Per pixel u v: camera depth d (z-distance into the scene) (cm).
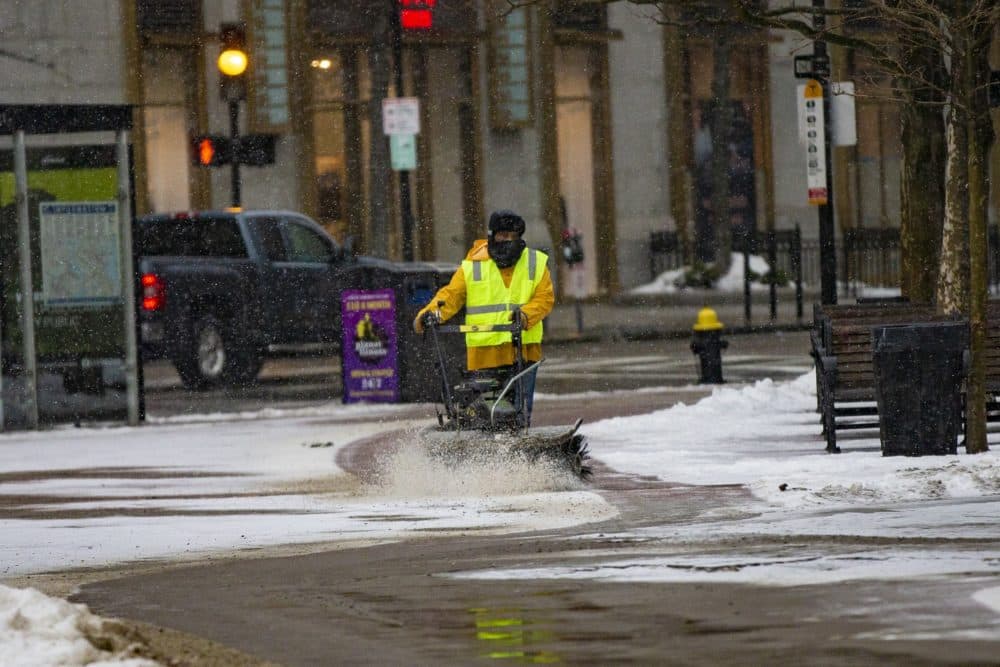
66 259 6312
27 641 2053
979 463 3666
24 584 2820
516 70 12125
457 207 12062
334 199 11550
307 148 11406
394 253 11812
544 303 4097
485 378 4097
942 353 4181
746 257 10719
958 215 4894
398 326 6938
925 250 6159
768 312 11550
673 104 12762
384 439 5366
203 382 7831
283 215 8212
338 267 8319
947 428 4197
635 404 6234
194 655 2155
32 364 6212
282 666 2100
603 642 2164
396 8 9344
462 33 11919
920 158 6144
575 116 12481
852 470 3928
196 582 2786
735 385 7162
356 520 3522
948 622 2170
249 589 2689
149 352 7669
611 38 12500
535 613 2375
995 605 2261
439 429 4088
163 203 11056
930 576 2502
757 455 4494
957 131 4850
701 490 3766
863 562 2656
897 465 3972
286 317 8119
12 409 6225
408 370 6931
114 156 6319
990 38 4550
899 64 5347
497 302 4075
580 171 12519
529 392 4112
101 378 6431
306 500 3928
